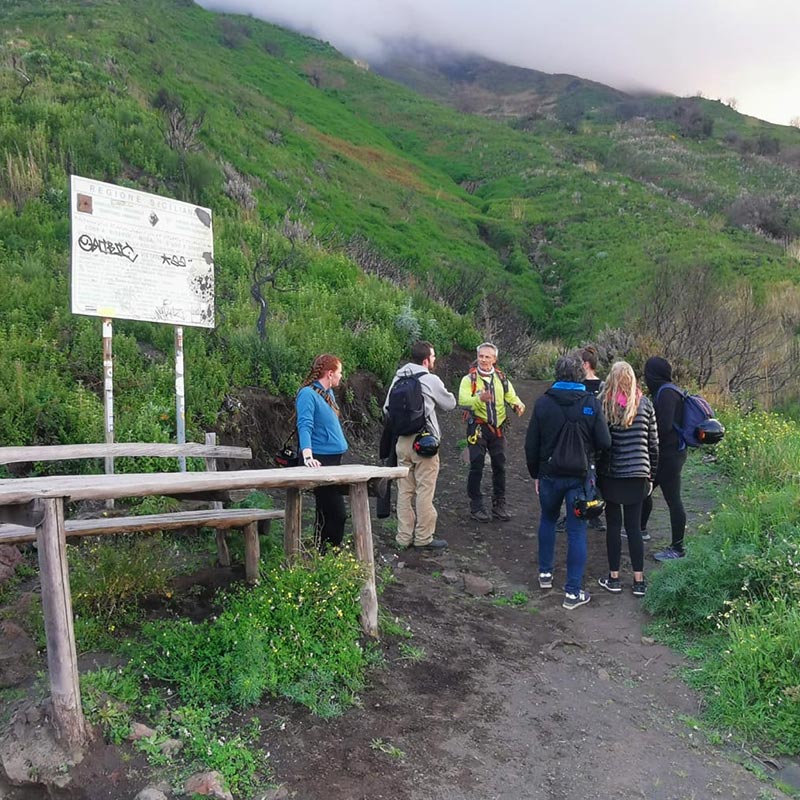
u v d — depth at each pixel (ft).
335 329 40.57
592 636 18.65
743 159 191.62
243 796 11.30
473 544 24.95
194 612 16.07
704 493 29.48
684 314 48.47
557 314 92.02
